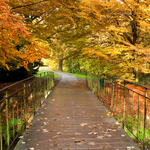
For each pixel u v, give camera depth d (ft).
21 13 27.58
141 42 35.81
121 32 30.01
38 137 10.89
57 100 23.09
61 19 31.63
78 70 120.98
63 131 11.91
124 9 28.45
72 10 28.73
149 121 20.43
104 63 39.65
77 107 19.02
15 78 47.83
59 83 48.24
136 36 35.58
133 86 40.63
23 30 15.81
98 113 16.55
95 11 28.12
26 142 10.18
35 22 38.40
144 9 25.20
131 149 9.37
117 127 12.69
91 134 11.37
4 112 22.09
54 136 10.92
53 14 30.12
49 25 32.45
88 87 36.68
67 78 66.08
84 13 29.43
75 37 38.88
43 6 27.99
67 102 21.75
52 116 15.49
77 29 39.45
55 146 9.70
